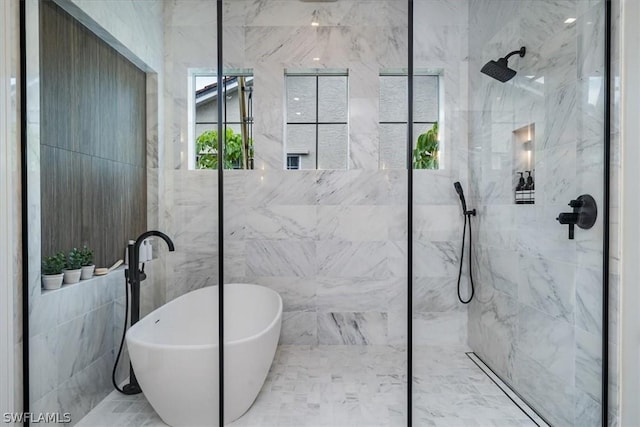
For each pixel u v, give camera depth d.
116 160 2.23
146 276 2.31
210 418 1.80
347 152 2.75
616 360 1.53
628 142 1.48
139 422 1.82
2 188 1.49
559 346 1.79
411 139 2.08
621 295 1.50
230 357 1.82
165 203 2.47
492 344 2.29
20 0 1.57
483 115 2.38
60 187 1.83
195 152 2.52
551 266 1.85
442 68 2.47
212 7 2.54
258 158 2.69
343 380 2.25
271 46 2.66
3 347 1.48
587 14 1.63
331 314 2.73
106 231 2.12
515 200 2.13
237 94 2.64
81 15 1.94
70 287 1.80
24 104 1.58
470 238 2.43
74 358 1.81
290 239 2.73
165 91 2.49
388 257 2.74
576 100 1.69
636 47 1.48
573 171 1.71
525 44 2.04
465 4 2.43
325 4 2.68
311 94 2.74
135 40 2.32
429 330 2.46
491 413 1.90
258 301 2.68
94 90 2.05
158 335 2.27
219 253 2.02
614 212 1.53
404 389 2.14
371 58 2.70
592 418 1.62
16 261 1.54
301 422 1.84
